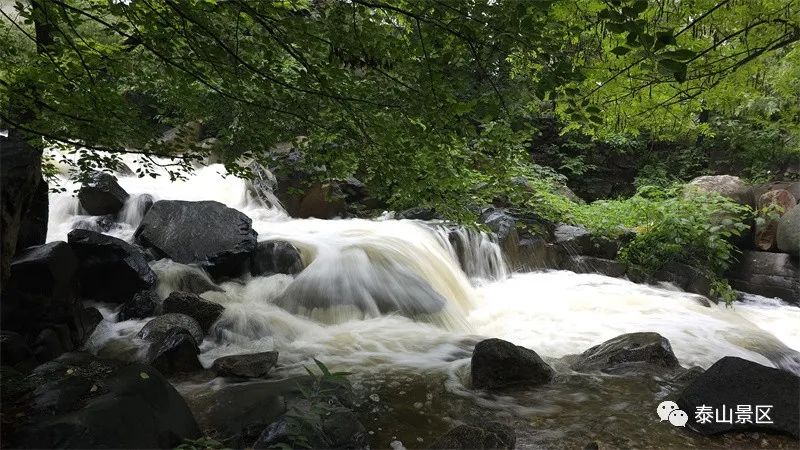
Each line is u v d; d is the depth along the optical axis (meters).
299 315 6.64
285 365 5.16
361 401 4.38
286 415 3.56
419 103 3.46
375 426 3.98
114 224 8.75
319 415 3.59
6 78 4.36
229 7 3.39
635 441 3.69
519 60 3.19
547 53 2.86
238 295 7.00
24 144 4.21
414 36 3.21
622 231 11.01
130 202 9.01
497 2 2.78
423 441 3.78
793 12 4.98
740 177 14.68
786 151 13.77
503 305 8.24
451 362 5.30
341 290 6.98
